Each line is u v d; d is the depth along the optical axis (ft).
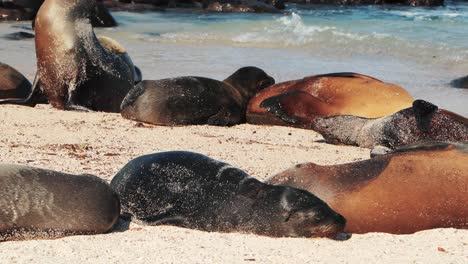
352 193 70.95
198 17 311.88
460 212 69.26
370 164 72.84
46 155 96.84
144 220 71.97
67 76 140.67
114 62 145.69
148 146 108.17
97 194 68.33
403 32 257.96
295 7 360.07
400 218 69.67
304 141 123.03
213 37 252.83
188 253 62.49
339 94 132.67
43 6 142.31
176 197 71.61
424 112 114.21
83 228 67.31
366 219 70.08
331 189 71.56
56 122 125.59
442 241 66.69
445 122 113.50
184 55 215.72
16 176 67.00
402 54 220.64
